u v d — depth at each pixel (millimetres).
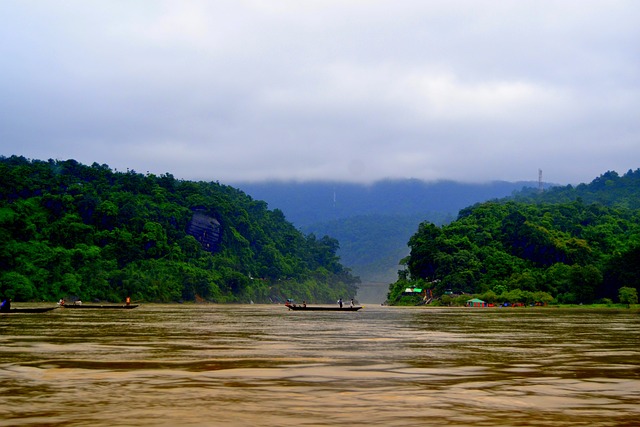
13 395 24203
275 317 96375
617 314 122125
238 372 30062
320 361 34281
